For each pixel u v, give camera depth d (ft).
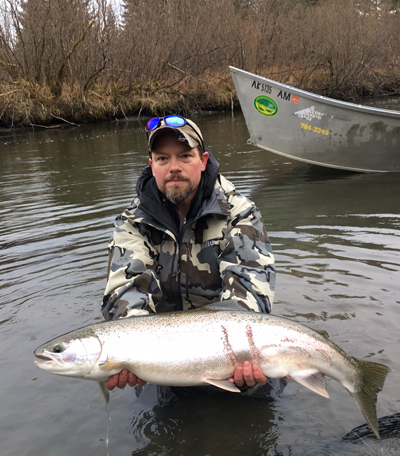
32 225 16.94
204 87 67.56
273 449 6.15
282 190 20.72
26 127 54.49
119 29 64.64
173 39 65.77
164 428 6.70
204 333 6.27
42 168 29.04
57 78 58.08
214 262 8.30
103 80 63.05
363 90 73.72
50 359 6.08
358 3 74.84
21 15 56.75
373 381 6.23
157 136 7.47
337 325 9.04
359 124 23.20
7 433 6.71
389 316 9.25
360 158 23.84
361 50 70.08
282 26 73.00
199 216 8.01
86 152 34.78
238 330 6.29
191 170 7.62
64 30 57.57
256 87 24.79
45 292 11.34
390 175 23.08
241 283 7.59
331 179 22.70
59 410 7.20
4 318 10.11
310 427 6.54
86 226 16.40
